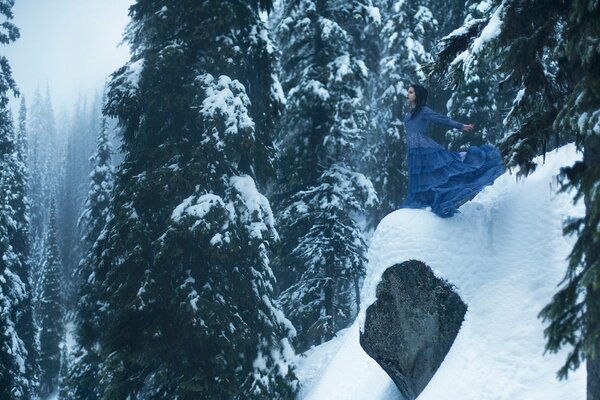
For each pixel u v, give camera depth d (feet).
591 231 14.78
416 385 26.07
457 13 72.64
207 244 37.55
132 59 41.83
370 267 28.30
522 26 18.98
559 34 18.67
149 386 39.32
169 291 36.27
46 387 137.18
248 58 42.93
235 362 38.17
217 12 40.16
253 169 44.50
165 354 35.86
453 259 25.98
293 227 59.57
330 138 58.18
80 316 53.93
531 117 19.56
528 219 26.14
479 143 63.16
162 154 39.06
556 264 24.02
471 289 25.36
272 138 45.42
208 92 38.81
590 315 14.17
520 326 23.11
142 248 36.73
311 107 59.77
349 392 34.40
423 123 27.17
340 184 58.75
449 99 68.13
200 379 35.35
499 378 21.97
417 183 27.68
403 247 26.84
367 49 70.74
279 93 43.37
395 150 74.79
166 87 40.27
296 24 60.75
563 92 19.54
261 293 40.86
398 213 28.07
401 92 72.33
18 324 94.32
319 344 59.52
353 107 58.49
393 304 26.81
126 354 35.99
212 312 35.91
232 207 38.01
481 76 61.16
